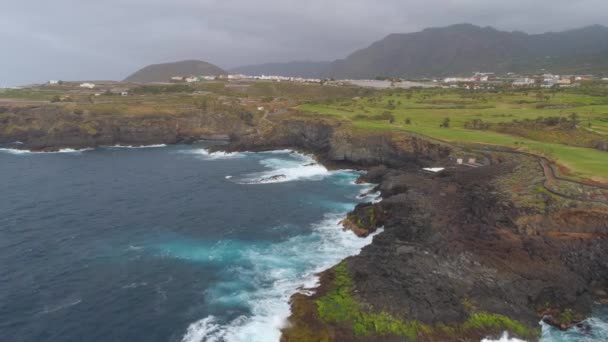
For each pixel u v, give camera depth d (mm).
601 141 69875
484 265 37469
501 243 41312
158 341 31469
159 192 71375
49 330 33000
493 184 55469
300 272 41156
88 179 81000
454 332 30359
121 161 100688
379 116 105375
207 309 35281
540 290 35062
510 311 32438
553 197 46938
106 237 51281
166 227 54531
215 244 48812
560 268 37969
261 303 35719
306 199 66438
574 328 33094
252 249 47188
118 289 38906
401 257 38375
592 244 40625
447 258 38094
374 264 38219
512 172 59156
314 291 36094
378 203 53656
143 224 55750
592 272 38531
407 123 96812
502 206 47625
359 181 76438
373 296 33156
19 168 91375
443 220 47125
